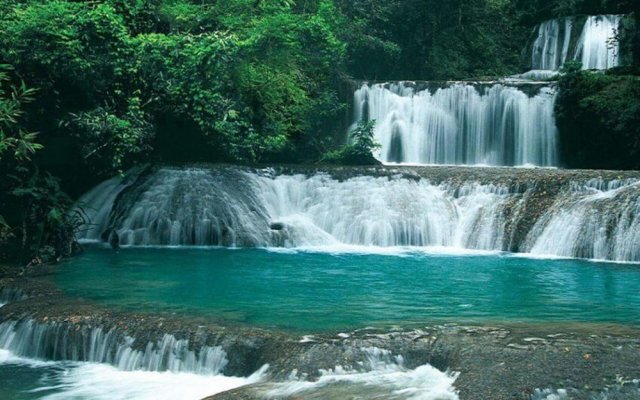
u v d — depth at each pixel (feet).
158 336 34.45
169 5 82.69
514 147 89.61
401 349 31.17
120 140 66.69
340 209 69.67
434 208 68.54
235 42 73.31
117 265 53.78
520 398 25.96
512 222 64.90
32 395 30.71
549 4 128.67
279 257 59.26
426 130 92.48
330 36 88.63
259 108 84.74
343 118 94.43
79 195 70.69
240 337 33.12
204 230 66.39
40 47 63.05
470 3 127.54
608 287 46.06
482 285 46.70
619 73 91.25
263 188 71.10
